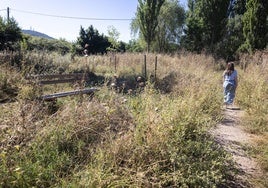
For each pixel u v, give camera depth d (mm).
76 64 14711
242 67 17047
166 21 43219
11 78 7215
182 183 3666
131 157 3748
